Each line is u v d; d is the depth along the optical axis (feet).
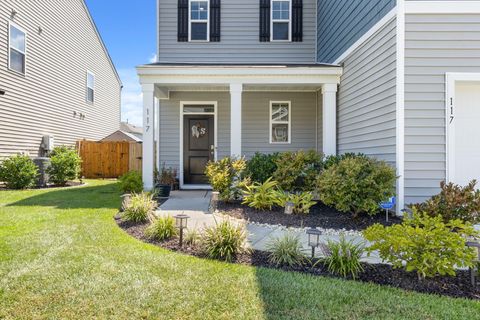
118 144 44.62
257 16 32.71
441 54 17.34
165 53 32.40
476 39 17.31
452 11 17.26
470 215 14.14
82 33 47.34
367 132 21.09
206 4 32.71
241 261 11.28
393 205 17.67
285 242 11.55
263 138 31.50
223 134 31.42
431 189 17.37
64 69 42.06
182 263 10.82
